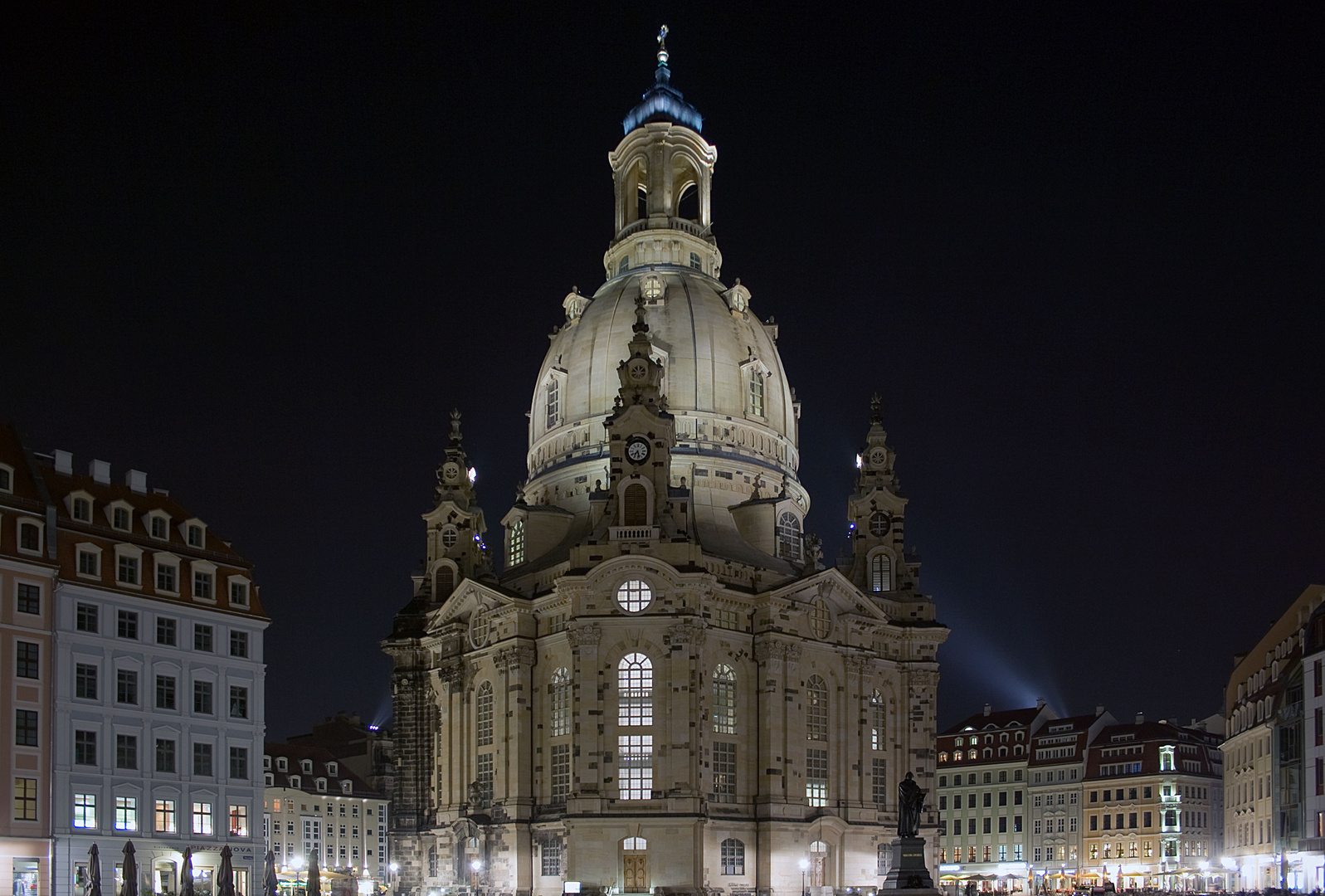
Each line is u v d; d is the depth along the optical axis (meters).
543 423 158.38
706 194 173.38
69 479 111.69
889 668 148.75
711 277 166.62
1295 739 131.00
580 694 129.50
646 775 128.50
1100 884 185.38
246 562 118.88
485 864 135.75
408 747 153.75
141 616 108.81
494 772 138.38
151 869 105.00
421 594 160.00
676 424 148.62
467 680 145.25
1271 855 136.62
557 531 148.75
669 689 128.88
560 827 130.12
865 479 159.62
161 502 117.00
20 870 97.25
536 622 139.00
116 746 105.00
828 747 139.75
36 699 100.75
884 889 94.56
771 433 154.88
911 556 156.50
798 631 138.50
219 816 110.69
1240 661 164.25
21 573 101.56
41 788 99.69
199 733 110.75
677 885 124.94
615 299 157.50
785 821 132.25
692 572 130.50
